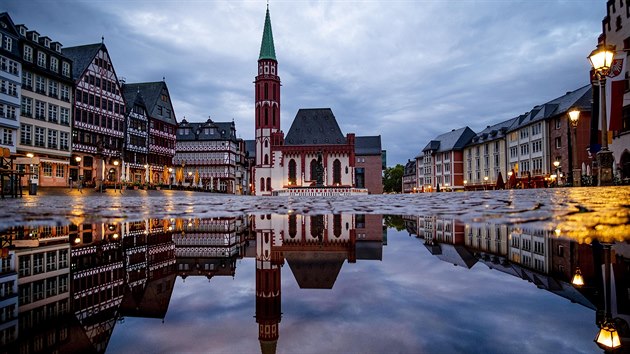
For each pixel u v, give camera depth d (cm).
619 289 236
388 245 468
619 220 496
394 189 15625
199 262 399
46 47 4550
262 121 7162
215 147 8500
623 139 3042
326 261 390
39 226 573
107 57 5562
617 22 3145
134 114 6153
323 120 7094
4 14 4003
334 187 6069
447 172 9988
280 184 6800
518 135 7012
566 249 333
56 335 190
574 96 5650
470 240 443
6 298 248
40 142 4447
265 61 7256
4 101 3934
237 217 822
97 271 339
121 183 4538
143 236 529
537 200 1069
